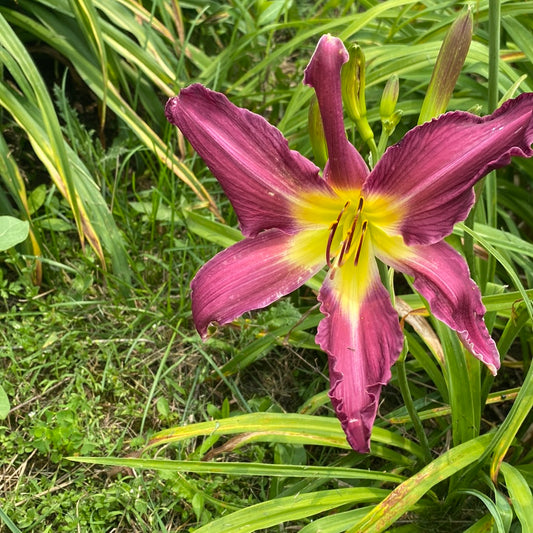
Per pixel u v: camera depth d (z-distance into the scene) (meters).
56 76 3.57
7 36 2.76
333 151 1.61
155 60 3.30
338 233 1.77
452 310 1.56
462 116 1.49
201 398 2.70
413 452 2.23
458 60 1.71
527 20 2.99
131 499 2.31
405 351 1.94
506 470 1.97
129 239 3.11
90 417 2.56
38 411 2.56
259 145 1.63
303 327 2.65
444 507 2.21
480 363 2.14
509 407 2.69
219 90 3.39
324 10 3.65
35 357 2.67
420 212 1.59
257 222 1.72
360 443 1.51
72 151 2.95
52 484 2.35
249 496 2.40
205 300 1.72
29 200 3.02
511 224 2.88
